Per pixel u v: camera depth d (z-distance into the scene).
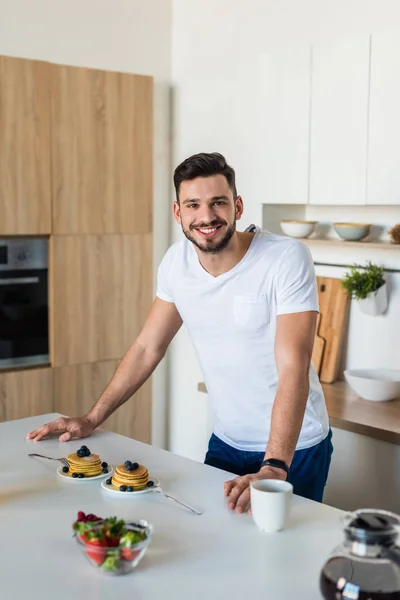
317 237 3.62
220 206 1.95
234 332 2.09
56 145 3.56
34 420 2.37
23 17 3.53
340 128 3.19
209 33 3.83
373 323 3.38
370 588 1.15
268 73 3.46
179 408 4.17
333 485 3.01
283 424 1.86
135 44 3.92
